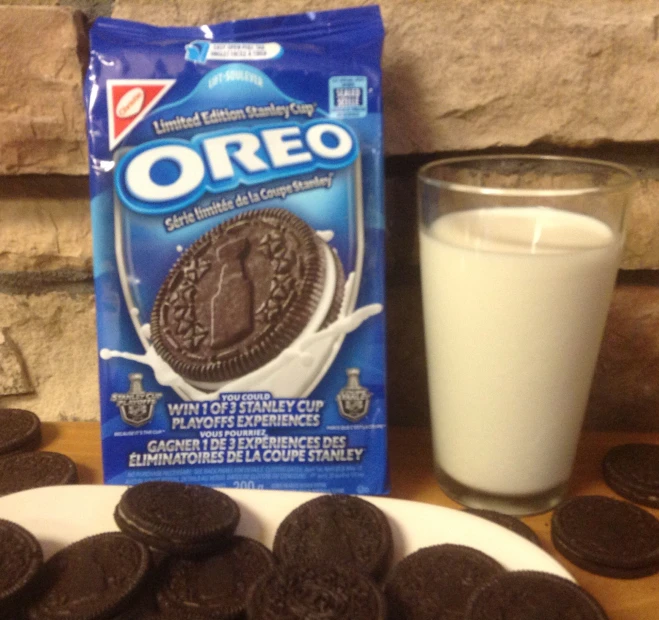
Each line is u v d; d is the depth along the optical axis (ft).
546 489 1.06
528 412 1.00
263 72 0.98
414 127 1.14
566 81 1.11
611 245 0.95
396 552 0.90
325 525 0.90
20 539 0.87
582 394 1.03
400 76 1.11
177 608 0.83
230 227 1.01
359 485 1.07
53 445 1.23
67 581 0.84
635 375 1.27
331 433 1.06
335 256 1.02
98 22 1.03
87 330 1.27
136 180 0.99
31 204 1.20
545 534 1.03
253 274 1.02
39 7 1.09
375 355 1.05
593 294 0.95
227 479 1.06
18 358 1.29
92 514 0.94
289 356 1.04
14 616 0.81
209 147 0.99
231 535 0.91
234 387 1.04
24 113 1.13
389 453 1.21
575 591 0.79
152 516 0.88
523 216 0.98
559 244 0.95
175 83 0.97
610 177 1.06
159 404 1.04
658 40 1.09
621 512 1.03
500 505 1.07
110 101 0.97
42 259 1.23
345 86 0.98
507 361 0.97
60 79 1.12
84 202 1.20
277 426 1.06
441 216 1.00
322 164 1.00
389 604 0.81
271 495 0.96
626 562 0.93
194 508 0.90
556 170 1.11
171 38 1.03
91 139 0.97
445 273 0.98
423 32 1.09
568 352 0.97
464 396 1.02
